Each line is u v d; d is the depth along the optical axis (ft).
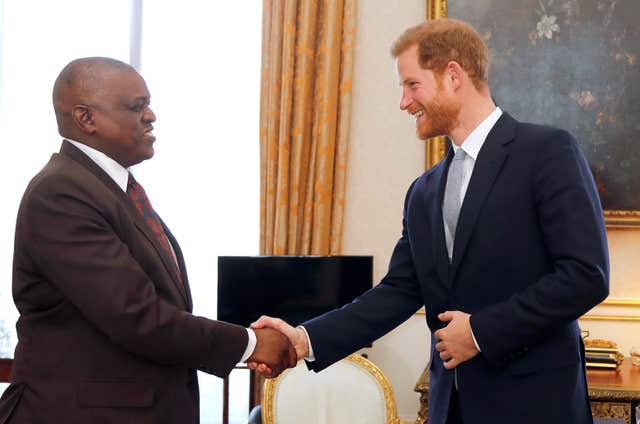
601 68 15.67
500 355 6.67
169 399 7.00
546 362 6.83
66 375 6.74
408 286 8.42
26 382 6.84
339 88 16.66
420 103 7.36
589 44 15.71
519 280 6.92
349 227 16.94
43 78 17.71
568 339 6.95
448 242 7.34
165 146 17.53
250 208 17.46
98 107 7.16
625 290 15.67
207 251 17.48
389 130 16.81
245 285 15.47
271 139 16.69
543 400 6.79
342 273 15.44
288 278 15.43
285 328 8.07
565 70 15.78
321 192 16.51
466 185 7.32
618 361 13.60
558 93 15.80
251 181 17.46
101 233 6.74
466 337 6.75
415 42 7.38
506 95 15.96
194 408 7.38
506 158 7.07
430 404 7.55
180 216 17.52
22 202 7.02
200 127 17.53
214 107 17.52
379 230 16.85
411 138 16.80
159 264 7.16
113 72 7.26
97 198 6.86
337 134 16.70
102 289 6.57
